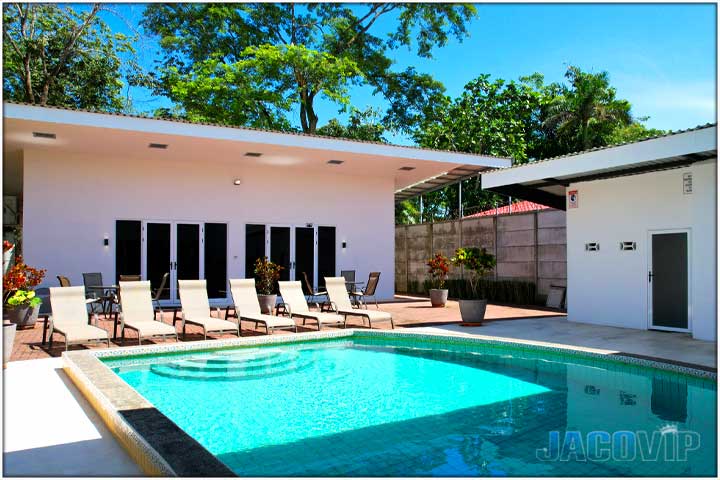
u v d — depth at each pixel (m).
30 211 12.71
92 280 12.46
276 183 15.50
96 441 4.29
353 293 13.67
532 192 13.01
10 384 6.13
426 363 7.93
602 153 9.58
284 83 25.39
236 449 4.45
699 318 9.19
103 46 24.00
